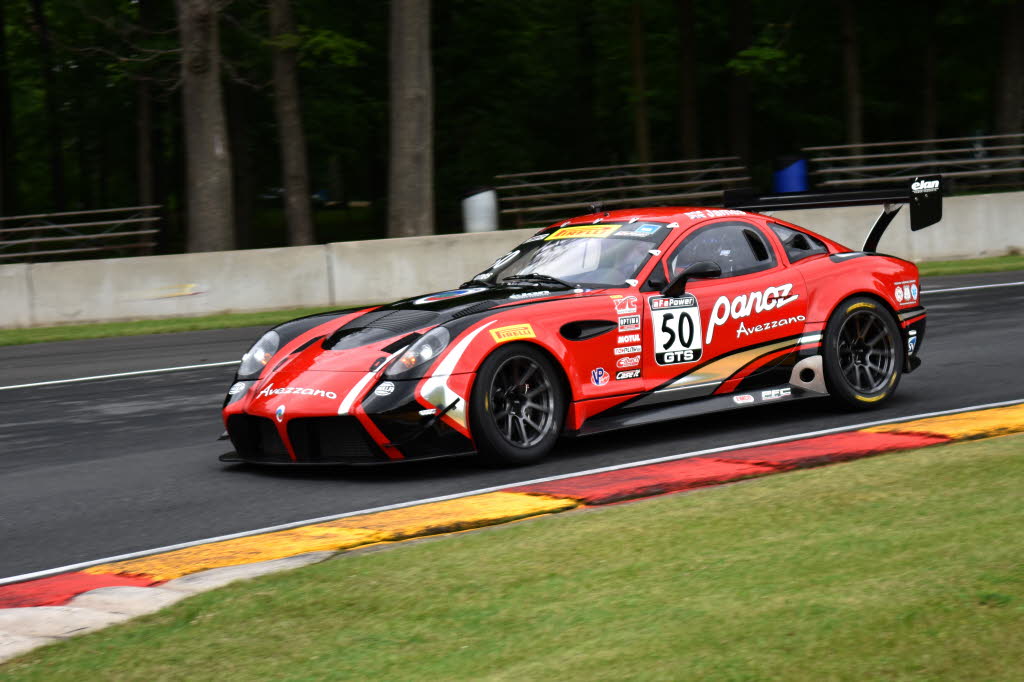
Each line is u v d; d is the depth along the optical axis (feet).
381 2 229.25
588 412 50.16
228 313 113.09
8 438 62.08
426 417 46.11
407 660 25.14
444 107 238.68
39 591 33.96
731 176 191.01
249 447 50.67
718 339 53.78
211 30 132.67
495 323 48.11
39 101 311.47
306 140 237.86
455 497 43.37
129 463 54.13
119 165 280.92
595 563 31.37
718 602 27.12
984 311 91.81
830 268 57.47
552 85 251.80
